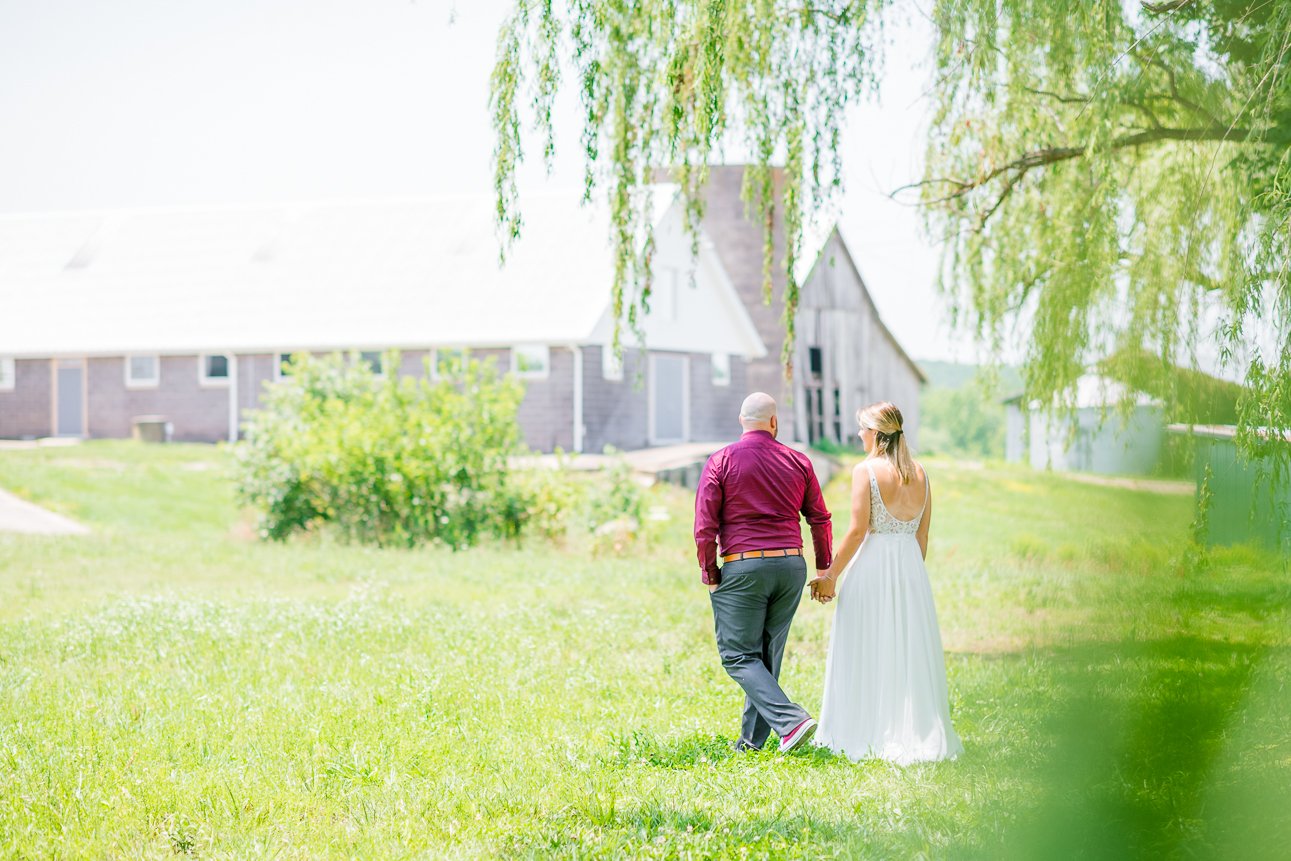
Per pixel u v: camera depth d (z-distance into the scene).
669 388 39.66
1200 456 7.64
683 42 9.54
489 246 40.47
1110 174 10.68
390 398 24.50
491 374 25.08
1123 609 6.19
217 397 40.44
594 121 9.77
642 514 24.42
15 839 5.93
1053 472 12.50
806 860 5.55
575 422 35.50
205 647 11.52
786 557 7.68
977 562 20.97
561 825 6.14
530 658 11.05
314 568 19.11
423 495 23.41
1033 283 14.25
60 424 42.59
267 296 41.72
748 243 47.88
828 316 49.84
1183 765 6.00
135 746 7.71
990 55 10.10
